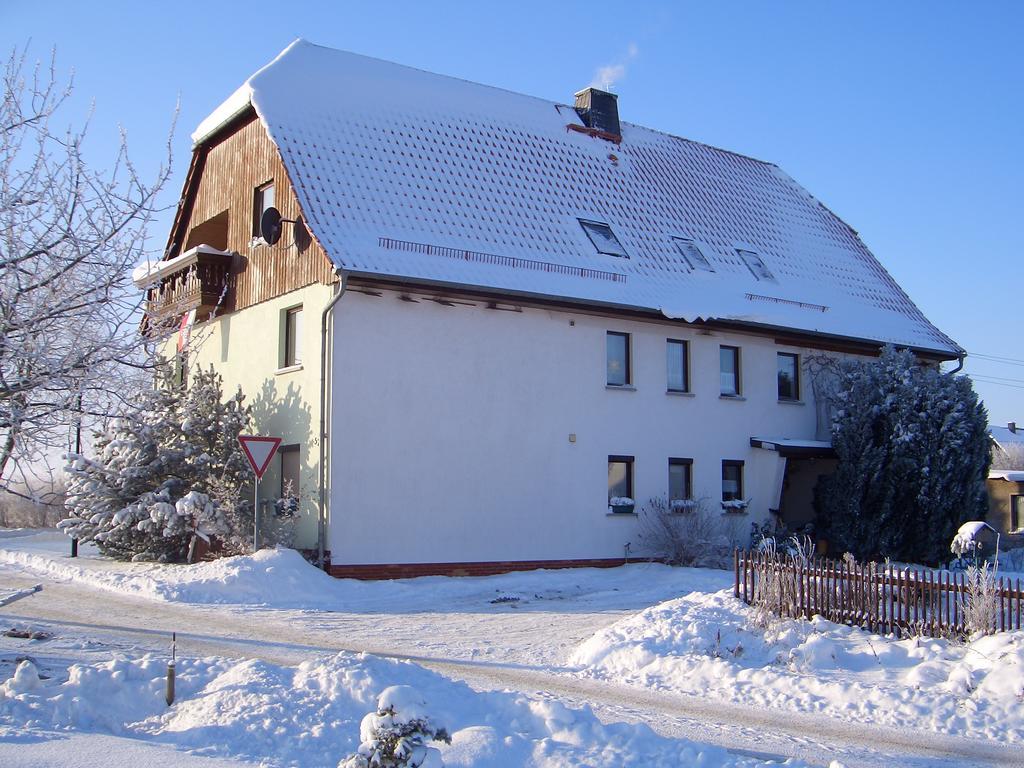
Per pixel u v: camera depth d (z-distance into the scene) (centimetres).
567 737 779
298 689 866
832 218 3359
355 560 1888
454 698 873
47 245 902
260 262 2205
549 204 2444
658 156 2986
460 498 2017
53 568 2148
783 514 2762
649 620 1299
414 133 2364
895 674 1085
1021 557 2578
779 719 927
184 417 2123
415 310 2000
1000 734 876
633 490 2283
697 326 2417
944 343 2995
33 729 755
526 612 1603
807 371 2670
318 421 1923
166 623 1410
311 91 2289
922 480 2406
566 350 2206
